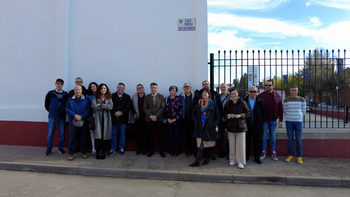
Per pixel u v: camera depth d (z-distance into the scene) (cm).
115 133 641
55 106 627
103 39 697
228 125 555
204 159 587
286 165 565
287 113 601
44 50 717
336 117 1331
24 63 726
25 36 726
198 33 660
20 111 716
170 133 630
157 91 680
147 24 685
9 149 673
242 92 666
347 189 464
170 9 678
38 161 567
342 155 624
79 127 594
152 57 683
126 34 690
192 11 672
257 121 571
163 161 584
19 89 728
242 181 489
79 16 704
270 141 613
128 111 631
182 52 674
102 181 484
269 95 606
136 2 687
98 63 698
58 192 419
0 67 736
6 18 734
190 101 621
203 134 547
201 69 657
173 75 677
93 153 650
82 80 695
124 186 459
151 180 498
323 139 627
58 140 702
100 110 589
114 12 694
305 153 631
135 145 680
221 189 454
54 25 712
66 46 696
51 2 714
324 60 714
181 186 465
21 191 420
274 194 434
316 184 480
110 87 694
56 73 694
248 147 591
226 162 586
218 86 674
